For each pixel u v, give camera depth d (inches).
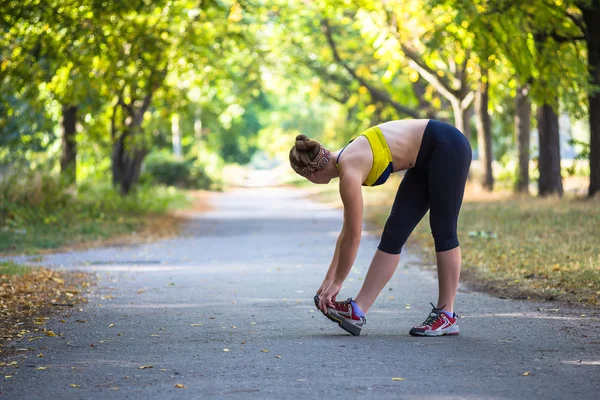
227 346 218.8
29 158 962.7
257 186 2491.4
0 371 190.4
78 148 1061.8
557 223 544.4
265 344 220.1
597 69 668.7
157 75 818.2
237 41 991.0
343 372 182.7
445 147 220.5
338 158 217.0
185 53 923.4
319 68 1358.3
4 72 726.5
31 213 703.1
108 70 789.9
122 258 518.0
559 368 182.2
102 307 302.2
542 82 663.1
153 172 1891.0
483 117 1055.0
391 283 368.8
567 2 611.8
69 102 809.5
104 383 177.2
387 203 1028.5
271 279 394.6
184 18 900.6
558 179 834.2
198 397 163.3
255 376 181.0
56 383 177.8
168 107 1026.1
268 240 671.8
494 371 180.5
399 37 862.5
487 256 423.5
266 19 1277.1
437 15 818.8
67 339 234.4
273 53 1331.2
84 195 898.7
